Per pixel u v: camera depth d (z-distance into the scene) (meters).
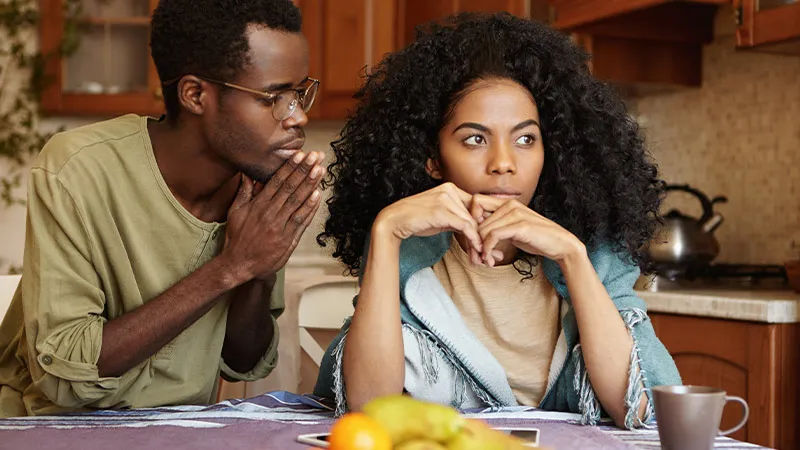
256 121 1.27
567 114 1.29
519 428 1.02
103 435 1.02
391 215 1.18
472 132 1.22
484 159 1.22
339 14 3.57
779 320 1.97
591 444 0.99
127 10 3.68
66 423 1.11
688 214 2.93
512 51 1.28
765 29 2.27
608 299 1.19
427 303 1.26
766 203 2.66
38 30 3.86
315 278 1.93
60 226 1.27
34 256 1.27
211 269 1.29
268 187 1.29
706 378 2.14
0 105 3.85
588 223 1.31
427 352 1.25
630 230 1.33
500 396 1.26
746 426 2.03
